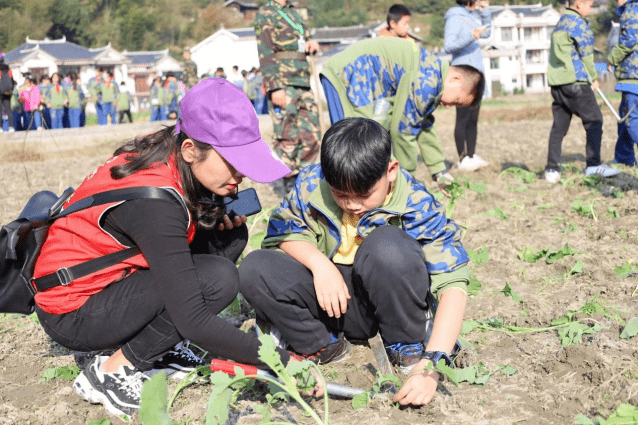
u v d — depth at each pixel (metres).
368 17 122.81
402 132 4.25
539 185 6.46
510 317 3.28
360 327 2.82
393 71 4.21
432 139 4.79
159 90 24.86
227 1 119.69
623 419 2.18
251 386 2.53
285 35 6.05
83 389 2.53
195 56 67.75
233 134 2.25
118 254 2.40
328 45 77.00
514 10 66.75
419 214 2.57
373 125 2.33
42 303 2.45
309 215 2.72
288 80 6.10
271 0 6.10
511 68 64.62
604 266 3.98
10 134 17.80
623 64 6.21
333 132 2.31
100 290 2.46
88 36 99.31
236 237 2.98
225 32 67.12
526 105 26.03
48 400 2.67
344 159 2.25
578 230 4.80
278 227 2.77
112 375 2.50
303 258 2.65
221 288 2.48
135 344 2.48
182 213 2.32
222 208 2.48
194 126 2.26
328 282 2.54
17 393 2.75
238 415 2.41
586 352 2.70
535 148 10.32
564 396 2.44
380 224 2.61
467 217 5.35
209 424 2.14
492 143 11.48
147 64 65.56
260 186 7.57
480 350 2.94
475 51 6.48
